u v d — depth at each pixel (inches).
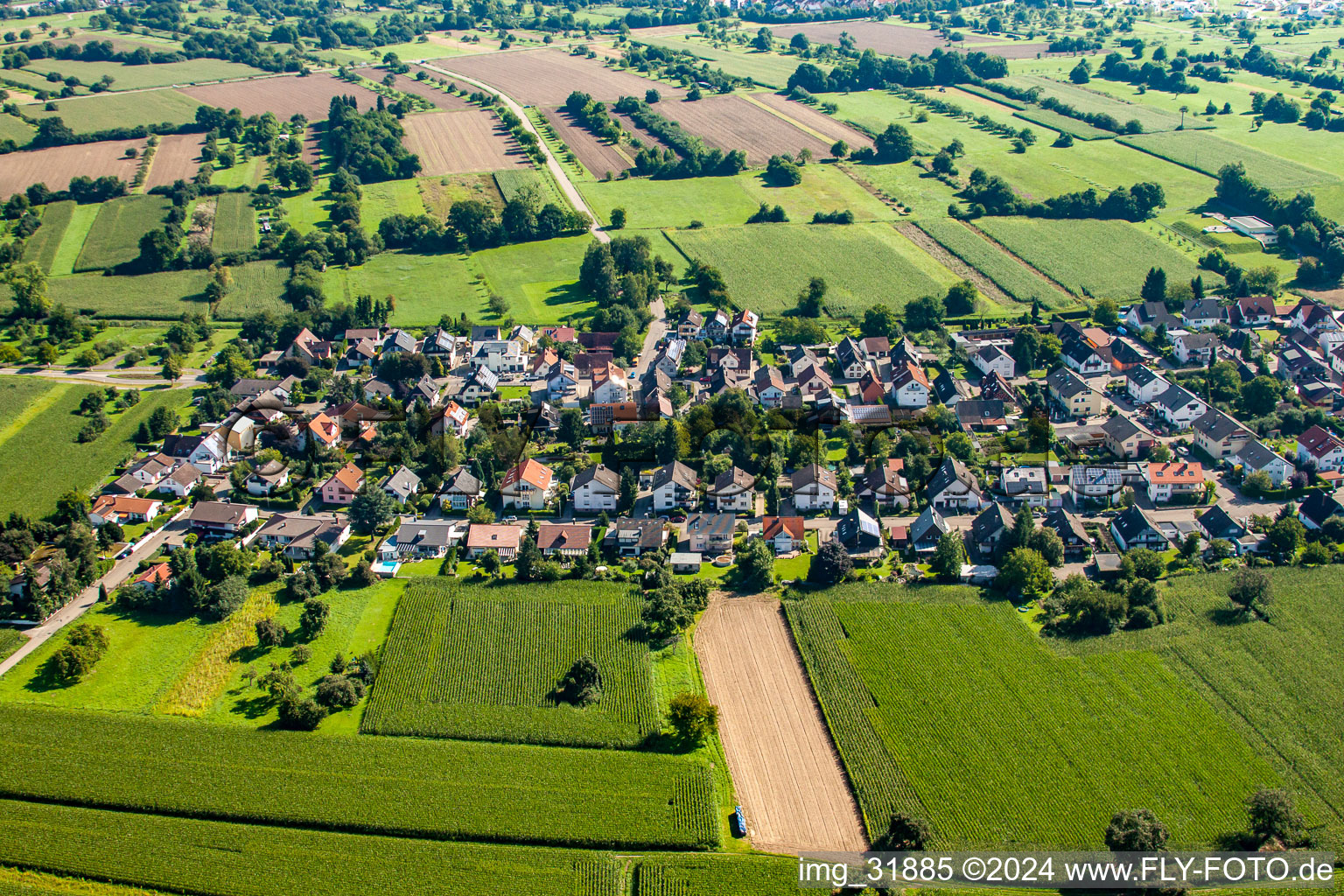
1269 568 6599.4
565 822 4923.7
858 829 4909.0
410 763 5270.7
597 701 5698.8
